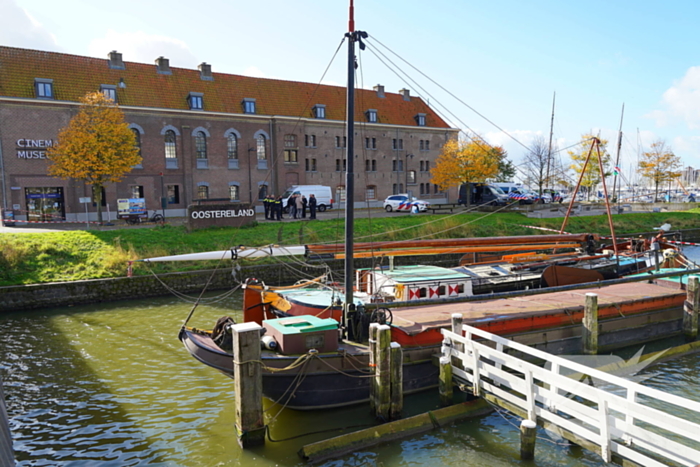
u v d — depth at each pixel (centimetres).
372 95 5234
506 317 1164
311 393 945
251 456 820
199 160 4053
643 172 5703
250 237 2511
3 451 595
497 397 905
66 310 1800
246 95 4384
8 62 3438
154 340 1450
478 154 4012
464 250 1445
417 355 1045
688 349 1323
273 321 988
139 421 952
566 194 7119
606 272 1741
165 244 2320
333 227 2827
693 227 3966
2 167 3231
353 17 1028
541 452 828
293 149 4478
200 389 1107
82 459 818
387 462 805
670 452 659
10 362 1259
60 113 3434
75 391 1088
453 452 834
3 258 1953
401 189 5184
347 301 1052
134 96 3819
